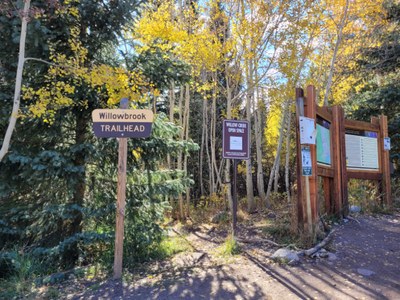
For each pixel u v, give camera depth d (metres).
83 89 6.12
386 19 11.25
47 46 5.58
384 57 12.16
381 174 8.54
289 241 5.62
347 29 10.59
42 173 5.68
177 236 8.62
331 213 7.00
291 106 10.73
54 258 5.90
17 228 5.87
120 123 4.92
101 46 6.67
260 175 12.27
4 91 5.96
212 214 11.81
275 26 8.76
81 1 5.83
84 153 6.04
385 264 4.62
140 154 6.77
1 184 5.70
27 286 4.82
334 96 13.62
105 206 6.23
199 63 9.27
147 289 4.32
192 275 4.72
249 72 9.62
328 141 6.99
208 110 17.11
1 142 5.97
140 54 6.75
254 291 3.96
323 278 4.20
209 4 9.34
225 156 5.85
